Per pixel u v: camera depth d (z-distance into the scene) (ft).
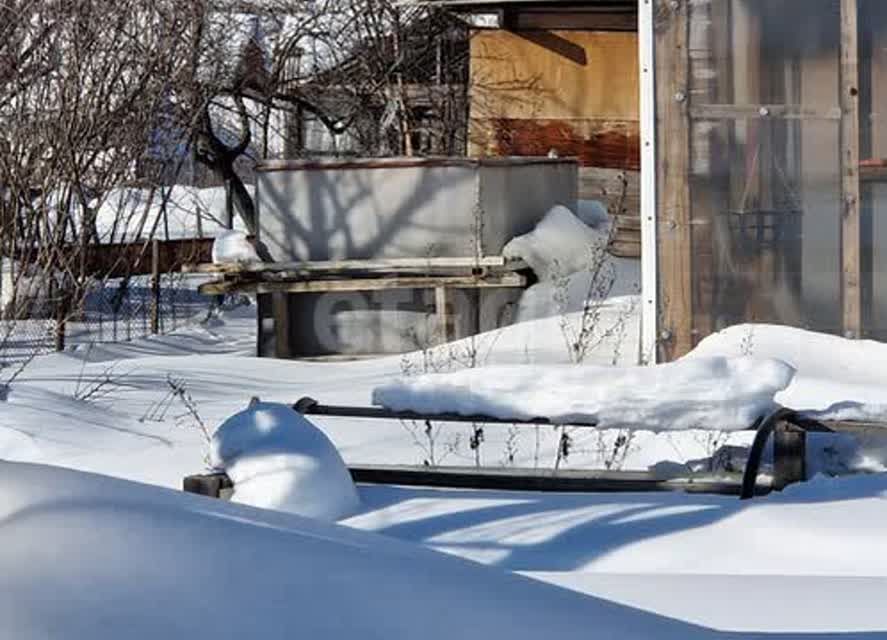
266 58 129.80
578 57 95.61
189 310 102.06
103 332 86.17
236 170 145.38
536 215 74.90
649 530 28.27
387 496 31.99
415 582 14.69
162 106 98.07
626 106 95.09
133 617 12.82
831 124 51.55
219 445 31.55
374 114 128.57
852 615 21.06
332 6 129.80
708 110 51.62
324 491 30.30
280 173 71.31
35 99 85.25
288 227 71.26
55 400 49.83
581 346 56.39
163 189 108.06
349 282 68.54
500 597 14.89
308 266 69.21
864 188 51.44
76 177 85.35
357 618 13.70
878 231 51.37
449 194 70.18
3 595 12.68
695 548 27.12
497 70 96.73
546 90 96.12
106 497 15.21
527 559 26.96
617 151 95.30
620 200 82.74
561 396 33.12
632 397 32.60
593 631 14.49
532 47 96.22
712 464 35.53
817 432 33.78
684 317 51.85
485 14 95.40
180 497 16.31
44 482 15.29
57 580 13.08
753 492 31.07
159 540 14.25
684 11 51.62
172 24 96.58
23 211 84.12
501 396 33.60
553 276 69.41
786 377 32.65
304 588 13.99
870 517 27.94
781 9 51.62
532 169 74.74
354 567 14.76
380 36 128.67
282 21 132.67
